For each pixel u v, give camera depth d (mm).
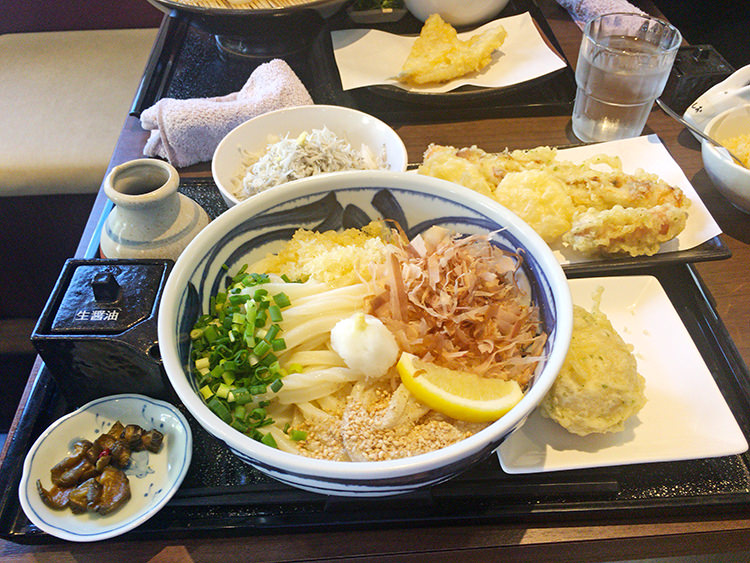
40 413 392
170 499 338
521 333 359
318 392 350
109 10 991
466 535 338
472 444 272
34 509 330
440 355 350
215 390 345
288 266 407
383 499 339
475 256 382
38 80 897
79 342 358
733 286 460
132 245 434
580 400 343
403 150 479
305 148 473
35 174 788
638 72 529
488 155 515
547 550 334
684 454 339
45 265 925
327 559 330
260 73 599
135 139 598
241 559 330
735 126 534
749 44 925
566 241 458
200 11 583
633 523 342
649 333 409
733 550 334
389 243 412
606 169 506
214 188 536
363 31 690
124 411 380
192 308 356
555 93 634
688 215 469
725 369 408
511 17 706
